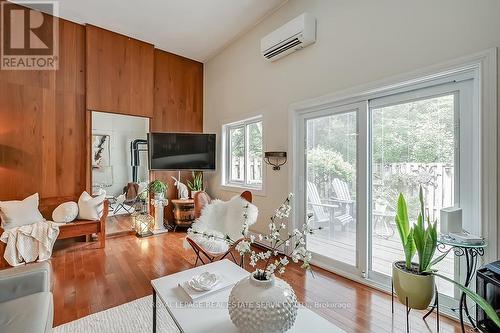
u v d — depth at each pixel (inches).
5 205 117.0
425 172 85.0
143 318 75.4
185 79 194.5
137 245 145.0
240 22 147.3
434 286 66.1
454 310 73.4
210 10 135.7
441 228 73.2
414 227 68.9
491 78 68.0
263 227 142.3
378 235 97.5
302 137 125.5
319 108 117.0
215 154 178.9
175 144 172.2
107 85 155.4
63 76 143.2
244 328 43.9
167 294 59.7
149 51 171.9
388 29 88.8
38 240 114.9
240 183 171.6
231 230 111.1
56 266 114.0
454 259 78.0
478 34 70.0
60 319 74.5
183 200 178.2
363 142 100.3
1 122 127.3
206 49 180.7
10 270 60.9
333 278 103.8
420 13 81.0
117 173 161.3
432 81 82.4
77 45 147.3
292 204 125.4
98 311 78.9
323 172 116.6
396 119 92.6
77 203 144.1
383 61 90.3
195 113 200.1
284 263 51.9
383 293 91.4
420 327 71.9
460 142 77.1
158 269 111.9
